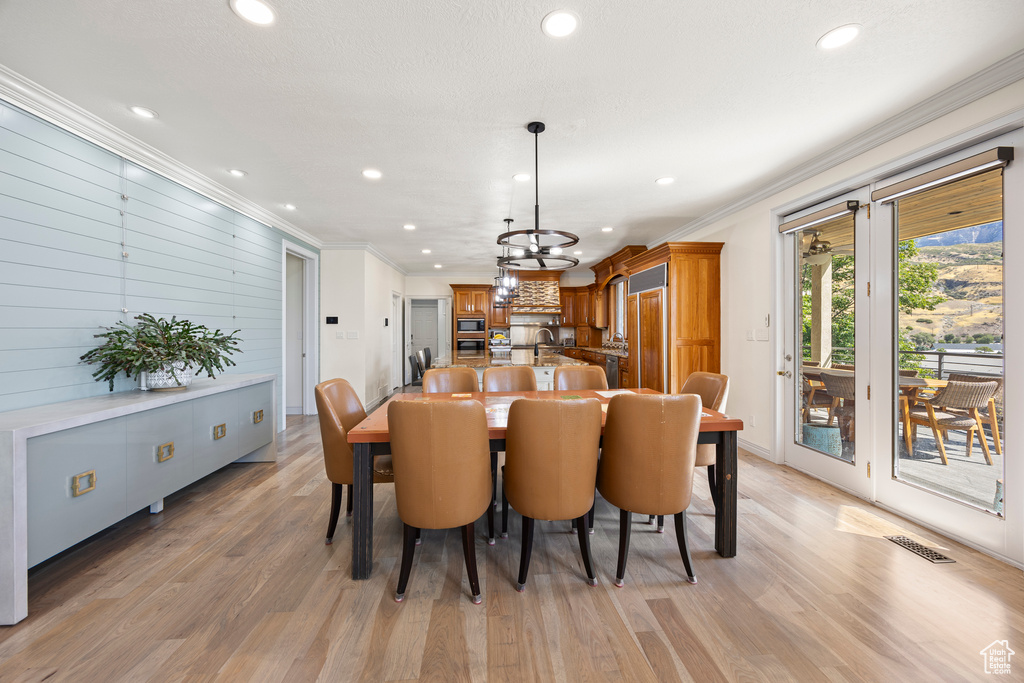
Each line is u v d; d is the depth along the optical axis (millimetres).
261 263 4418
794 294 3477
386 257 7004
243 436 3312
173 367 2703
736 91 2166
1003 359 2037
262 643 1549
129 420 2213
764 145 2791
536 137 2631
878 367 2686
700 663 1445
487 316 8516
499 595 1845
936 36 1752
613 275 6855
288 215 4504
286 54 1873
